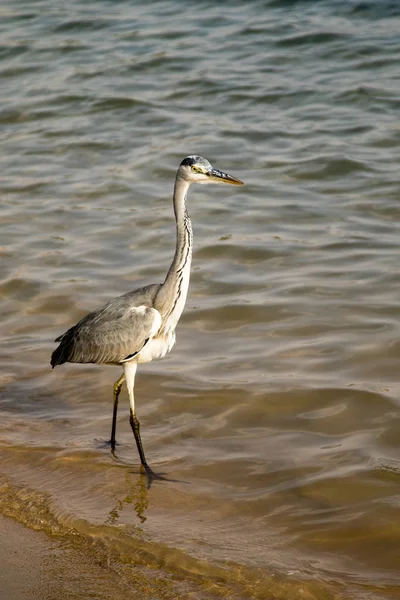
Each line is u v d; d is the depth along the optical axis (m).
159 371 12.32
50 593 8.10
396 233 16.12
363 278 14.52
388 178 18.25
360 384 11.60
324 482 9.70
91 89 23.80
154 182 19.08
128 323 10.35
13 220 17.59
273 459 10.21
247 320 13.56
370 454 10.18
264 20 26.83
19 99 23.58
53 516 9.31
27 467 10.24
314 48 24.86
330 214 17.06
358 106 21.81
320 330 13.09
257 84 23.28
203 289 14.62
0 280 15.20
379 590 7.99
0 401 11.80
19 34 27.48
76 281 15.09
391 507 9.21
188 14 28.00
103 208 18.00
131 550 8.70
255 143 20.42
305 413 11.11
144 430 11.05
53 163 20.27
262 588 8.08
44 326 13.80
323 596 7.93
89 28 27.64
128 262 15.73
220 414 11.23
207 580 8.21
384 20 25.98
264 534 8.91
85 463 10.30
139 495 9.64
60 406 11.70
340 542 8.73
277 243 16.05
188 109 22.48
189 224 10.45
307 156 19.53
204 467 10.16
